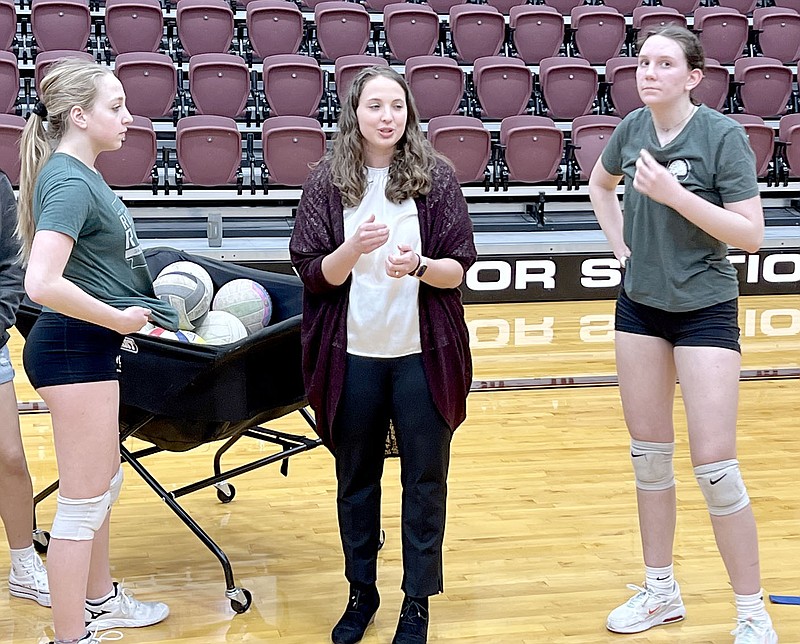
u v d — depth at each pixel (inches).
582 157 296.0
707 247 92.3
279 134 272.4
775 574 115.9
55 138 89.1
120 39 318.0
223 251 266.1
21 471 107.5
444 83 308.0
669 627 104.4
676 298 93.5
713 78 318.0
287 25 330.0
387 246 94.0
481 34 339.3
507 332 236.4
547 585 113.7
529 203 311.6
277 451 158.6
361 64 307.0
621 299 101.0
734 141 89.6
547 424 172.2
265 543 125.8
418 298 95.2
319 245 95.0
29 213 89.4
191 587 113.9
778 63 337.1
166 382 103.4
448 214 94.3
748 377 201.3
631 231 96.6
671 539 103.9
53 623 102.8
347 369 96.9
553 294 271.1
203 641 101.6
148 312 88.4
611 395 189.0
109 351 91.0
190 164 271.3
